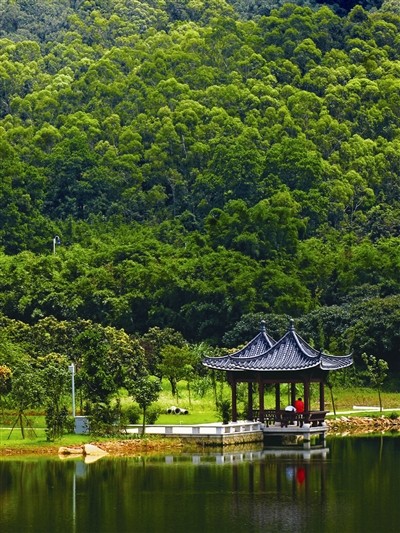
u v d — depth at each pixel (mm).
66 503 112750
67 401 160625
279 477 126438
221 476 126500
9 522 105250
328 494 117188
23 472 127438
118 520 105875
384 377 197250
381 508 110625
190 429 147500
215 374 187000
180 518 106500
